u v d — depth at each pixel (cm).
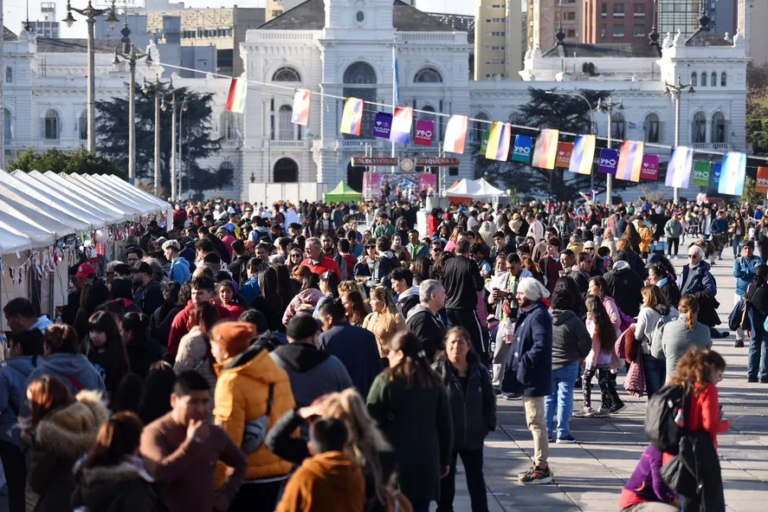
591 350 2961
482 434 1920
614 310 3117
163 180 19912
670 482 1709
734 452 2592
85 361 1825
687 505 1717
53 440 1493
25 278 3244
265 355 1648
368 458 1309
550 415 2700
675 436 1702
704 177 6612
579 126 19962
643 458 1767
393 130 7250
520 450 2623
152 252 3841
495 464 2486
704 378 1709
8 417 1861
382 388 1681
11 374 1864
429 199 9731
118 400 1670
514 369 2338
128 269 3044
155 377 1648
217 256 3378
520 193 19425
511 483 2314
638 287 3516
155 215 6569
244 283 3606
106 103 19912
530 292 2336
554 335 2653
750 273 4169
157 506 1454
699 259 3766
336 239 4941
